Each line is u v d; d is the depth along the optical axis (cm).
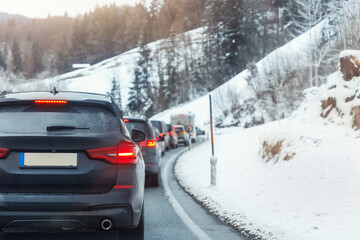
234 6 12081
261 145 2091
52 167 502
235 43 11875
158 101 12531
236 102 7956
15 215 489
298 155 1429
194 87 13150
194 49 15838
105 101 562
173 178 1594
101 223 512
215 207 946
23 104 540
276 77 5859
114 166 520
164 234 712
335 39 4928
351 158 1216
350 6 4403
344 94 1627
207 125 8319
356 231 712
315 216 846
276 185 1238
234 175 1555
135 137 749
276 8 13388
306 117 1767
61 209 496
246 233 720
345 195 991
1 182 495
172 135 3791
